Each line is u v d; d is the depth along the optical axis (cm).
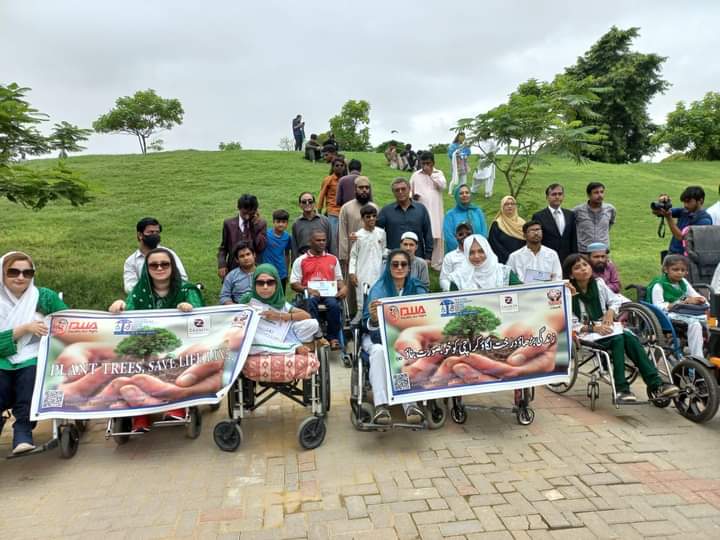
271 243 774
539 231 591
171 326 430
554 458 398
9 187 749
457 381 446
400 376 437
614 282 655
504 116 813
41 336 413
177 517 330
